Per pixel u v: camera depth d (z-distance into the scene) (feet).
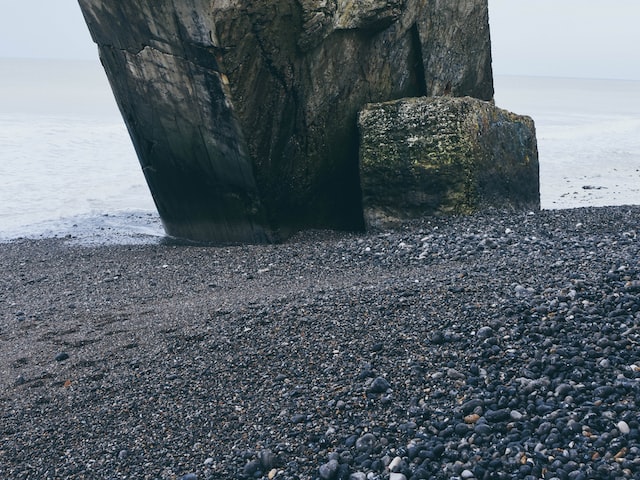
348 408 12.85
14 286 25.02
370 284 19.99
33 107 102.73
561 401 11.90
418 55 32.55
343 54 28.53
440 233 26.55
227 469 11.64
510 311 15.40
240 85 25.21
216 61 24.43
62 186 46.88
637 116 124.16
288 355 15.20
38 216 38.75
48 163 54.44
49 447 12.98
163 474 11.76
